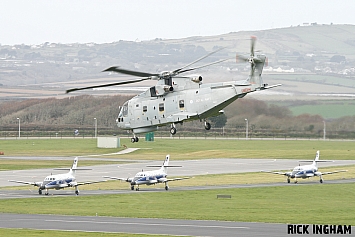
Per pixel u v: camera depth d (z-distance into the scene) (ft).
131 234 480.64
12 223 540.93
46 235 475.31
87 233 485.56
